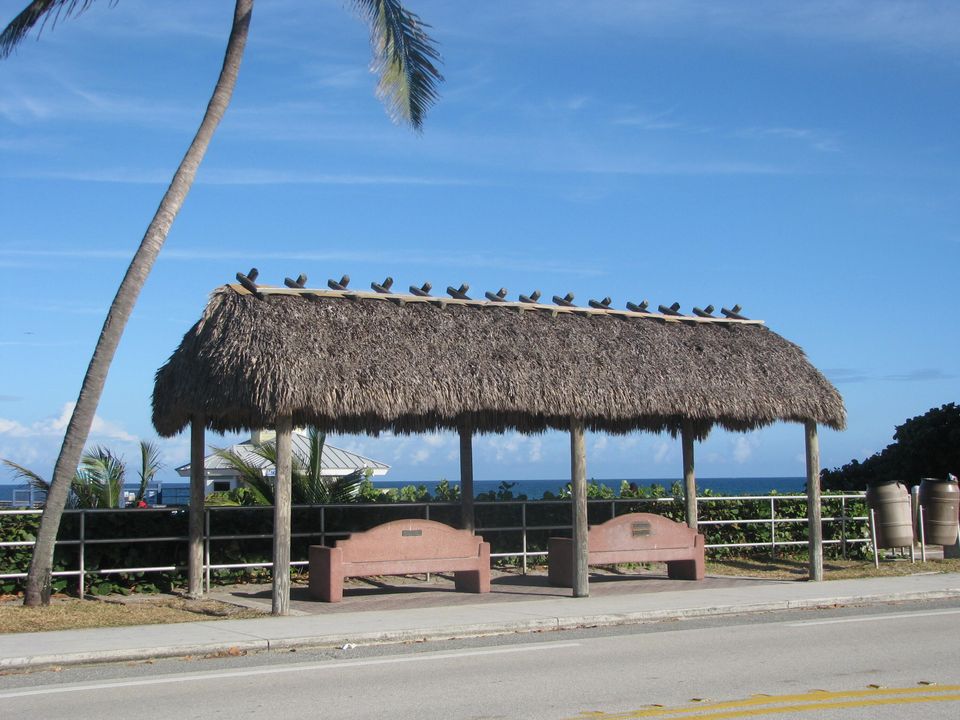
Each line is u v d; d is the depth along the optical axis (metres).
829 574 18.55
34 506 17.98
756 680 9.16
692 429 19.36
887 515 19.45
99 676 9.82
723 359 16.97
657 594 15.78
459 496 19.88
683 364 16.48
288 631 12.11
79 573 15.26
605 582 17.64
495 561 19.50
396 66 15.61
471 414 17.73
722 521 20.03
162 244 14.20
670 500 20.53
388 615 13.55
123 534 16.03
